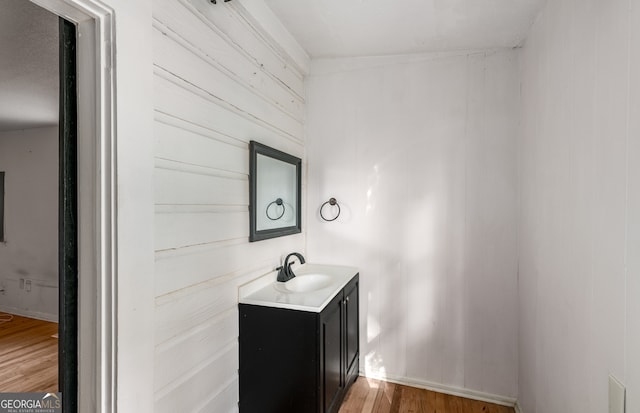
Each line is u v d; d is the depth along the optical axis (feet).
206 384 4.84
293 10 6.18
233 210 5.55
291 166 7.75
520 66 7.06
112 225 3.37
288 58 7.47
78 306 3.46
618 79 3.17
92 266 3.39
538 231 5.77
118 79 3.35
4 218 7.04
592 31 3.74
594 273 3.67
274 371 5.56
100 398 3.37
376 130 8.10
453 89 7.55
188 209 4.47
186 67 4.42
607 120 3.39
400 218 7.93
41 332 7.00
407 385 7.85
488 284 7.34
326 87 8.44
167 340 4.09
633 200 2.91
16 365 5.95
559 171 4.77
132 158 3.51
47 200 6.63
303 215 8.57
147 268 3.71
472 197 7.43
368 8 6.06
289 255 7.12
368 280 8.18
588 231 3.82
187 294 4.46
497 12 6.00
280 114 7.27
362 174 8.21
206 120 4.83
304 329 5.39
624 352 3.05
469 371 7.47
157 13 3.92
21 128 6.63
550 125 5.19
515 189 7.15
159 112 3.96
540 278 5.65
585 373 3.89
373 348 8.15
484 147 7.34
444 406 7.06
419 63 7.79
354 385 7.83
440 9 6.01
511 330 7.18
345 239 8.34
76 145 3.44
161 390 3.99
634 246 2.89
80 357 3.46
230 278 5.48
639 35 2.81
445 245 7.61
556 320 4.87
